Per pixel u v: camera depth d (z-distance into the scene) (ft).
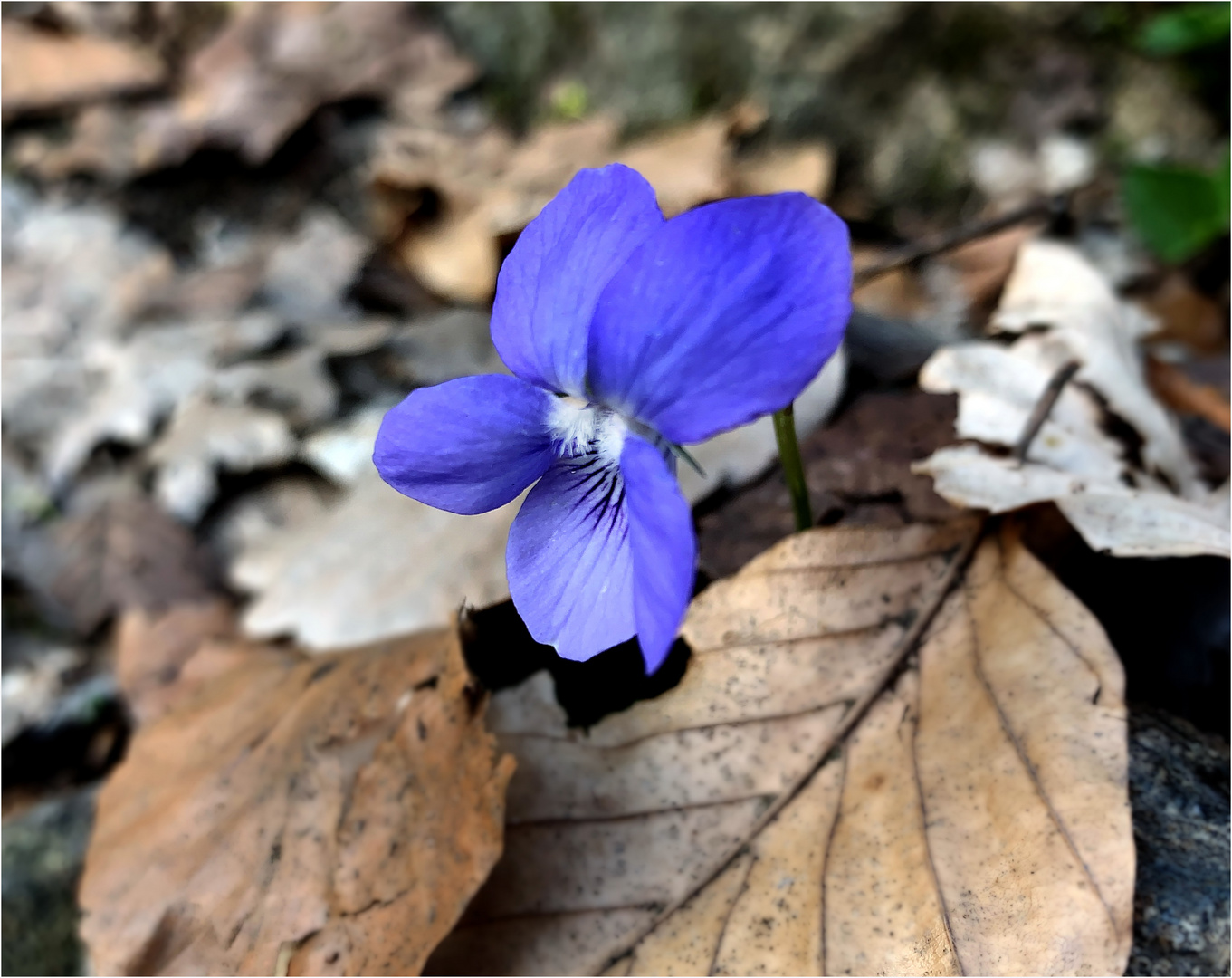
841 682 0.18
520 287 0.15
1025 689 0.17
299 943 0.18
